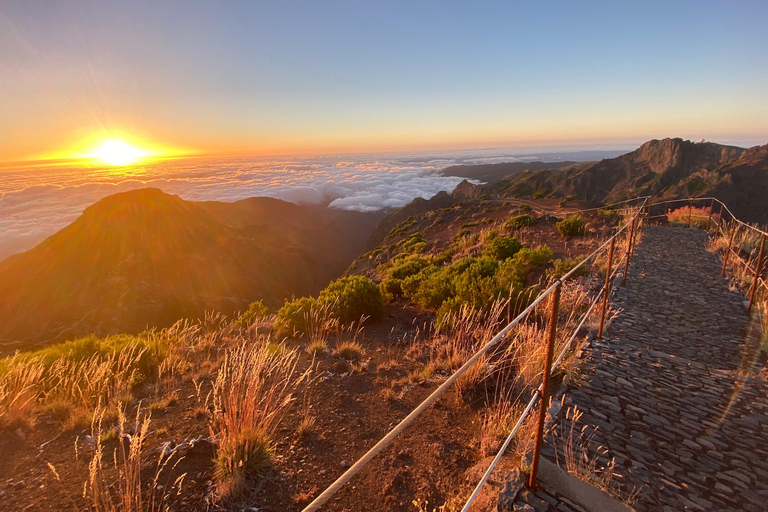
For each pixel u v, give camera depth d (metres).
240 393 3.66
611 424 3.28
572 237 14.20
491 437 3.24
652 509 2.37
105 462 3.08
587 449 2.91
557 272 8.09
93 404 4.18
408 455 3.21
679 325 5.70
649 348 4.92
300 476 2.96
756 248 9.82
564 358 4.49
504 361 4.48
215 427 3.52
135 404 4.23
